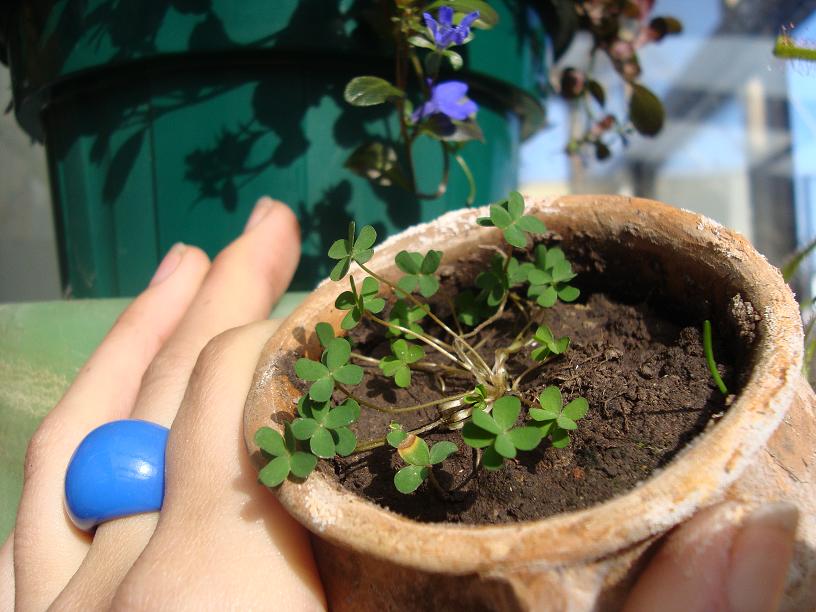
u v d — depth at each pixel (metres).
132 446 0.16
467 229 0.17
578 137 0.37
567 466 0.13
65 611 0.14
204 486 0.14
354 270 0.16
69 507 0.16
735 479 0.10
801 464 0.12
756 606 0.10
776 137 0.50
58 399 0.25
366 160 0.25
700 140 0.55
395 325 0.16
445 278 0.17
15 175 0.51
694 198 0.59
